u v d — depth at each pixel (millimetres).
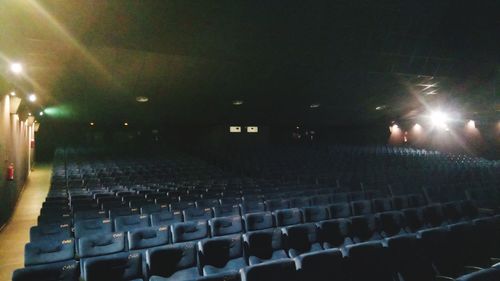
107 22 7504
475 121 17547
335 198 7406
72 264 2980
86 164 14883
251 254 3885
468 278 2328
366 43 9789
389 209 6504
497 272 2459
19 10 6430
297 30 8859
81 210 6148
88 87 11070
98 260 3012
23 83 8922
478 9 9133
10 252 5621
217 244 3711
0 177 7102
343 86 12891
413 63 11125
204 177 12188
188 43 8789
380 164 15203
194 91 12359
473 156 17219
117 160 16266
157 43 8586
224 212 6020
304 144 23156
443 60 11234
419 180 10508
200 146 21500
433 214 5504
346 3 8312
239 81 11719
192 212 5684
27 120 13562
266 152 18219
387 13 8844
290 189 9289
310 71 11148
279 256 4016
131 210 5941
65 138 22125
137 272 3211
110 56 8914
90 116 16297
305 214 5590
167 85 11516
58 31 7301
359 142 23234
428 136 19891
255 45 9219
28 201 10383
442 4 8836
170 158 17266
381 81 12445
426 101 15070
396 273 3414
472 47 10703
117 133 23281
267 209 6504
